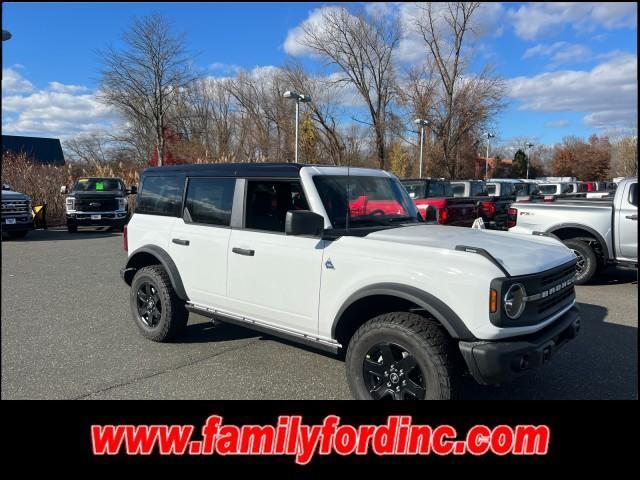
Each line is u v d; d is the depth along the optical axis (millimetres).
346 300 3477
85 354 4766
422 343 3133
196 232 4598
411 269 3219
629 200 7633
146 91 29938
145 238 5145
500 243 3588
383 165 35625
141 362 4570
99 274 8883
